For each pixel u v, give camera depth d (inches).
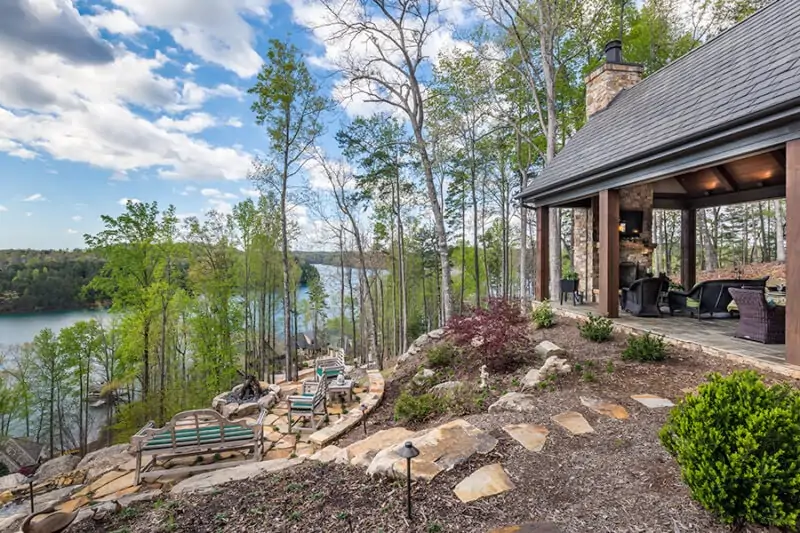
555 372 205.8
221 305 700.0
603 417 147.7
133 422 567.2
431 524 88.7
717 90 234.2
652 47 642.8
